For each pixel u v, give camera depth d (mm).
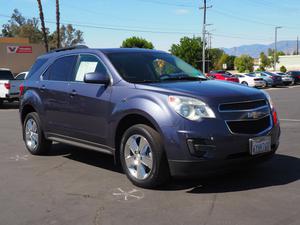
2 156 8266
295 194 5477
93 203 5371
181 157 5379
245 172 6543
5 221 4848
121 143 6109
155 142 5578
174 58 7301
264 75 43156
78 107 6895
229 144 5371
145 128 5711
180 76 6664
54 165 7422
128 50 7039
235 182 6039
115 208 5164
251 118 5609
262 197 5383
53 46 73688
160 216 4855
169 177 5691
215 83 6242
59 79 7562
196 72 7082
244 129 5551
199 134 5305
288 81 45469
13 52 42625
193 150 5324
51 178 6586
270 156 5953
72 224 4715
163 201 5344
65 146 9039
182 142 5355
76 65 7262
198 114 5371
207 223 4598
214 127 5336
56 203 5414
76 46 7738
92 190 5906
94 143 6723
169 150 5465
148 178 5730
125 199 5480
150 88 5867
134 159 5980
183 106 5422
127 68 6500
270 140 5789
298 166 6910
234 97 5590
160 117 5523
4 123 13672
